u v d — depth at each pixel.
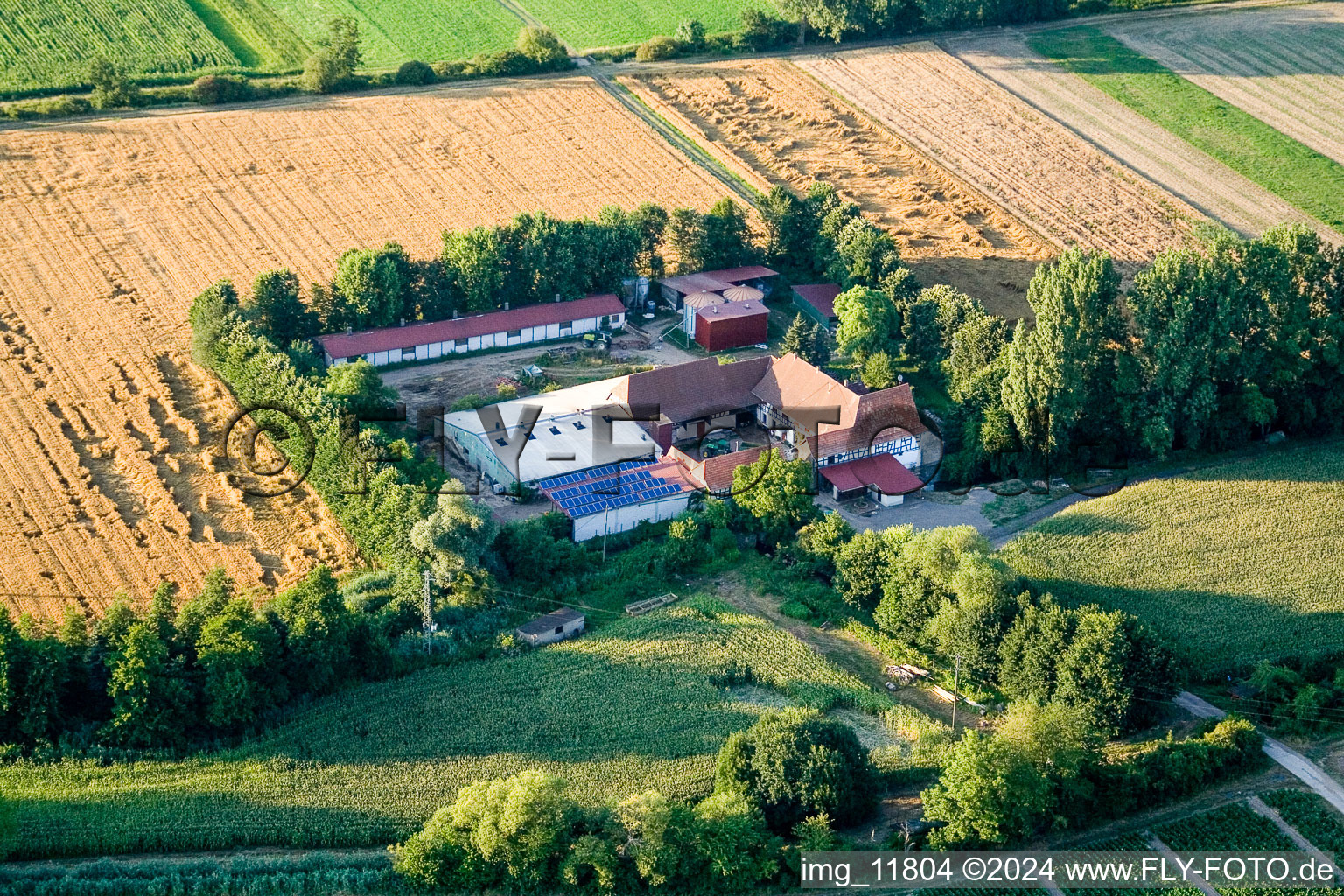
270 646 132.12
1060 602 147.88
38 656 126.44
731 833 114.81
